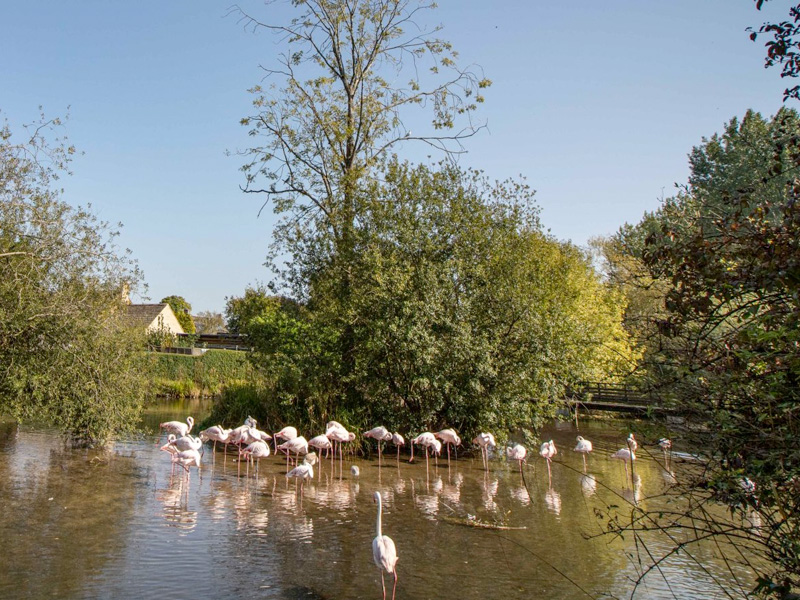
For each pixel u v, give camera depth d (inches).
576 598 348.2
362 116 1015.0
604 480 666.2
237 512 515.2
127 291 795.4
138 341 837.8
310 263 920.3
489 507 549.3
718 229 226.1
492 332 807.7
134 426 830.5
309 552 418.9
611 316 1342.3
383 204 868.6
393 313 784.3
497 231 859.4
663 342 227.9
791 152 213.8
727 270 213.5
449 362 786.2
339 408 842.8
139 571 373.1
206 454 793.6
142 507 520.1
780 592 191.2
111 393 754.2
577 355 930.7
